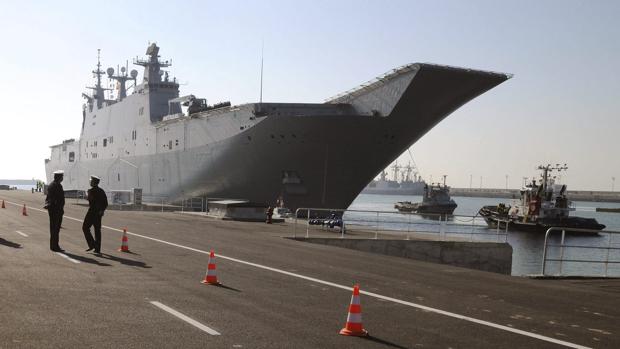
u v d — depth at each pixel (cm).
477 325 907
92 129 7744
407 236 2730
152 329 791
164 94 6134
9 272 1259
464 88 4041
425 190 13350
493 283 1441
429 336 820
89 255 1605
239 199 4925
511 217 8512
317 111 4456
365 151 4338
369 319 916
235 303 998
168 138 5594
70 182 8638
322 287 1211
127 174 6512
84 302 960
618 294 1357
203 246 1958
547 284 1491
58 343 705
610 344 824
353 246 2478
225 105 4941
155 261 1523
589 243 7344
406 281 1375
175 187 5531
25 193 8100
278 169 4522
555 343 815
